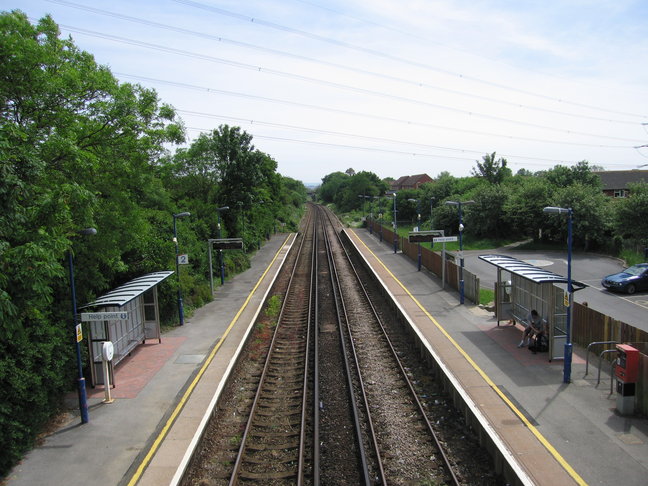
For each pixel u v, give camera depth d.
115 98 15.00
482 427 10.29
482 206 48.97
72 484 9.02
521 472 8.59
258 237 48.09
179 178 38.00
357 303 24.77
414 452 10.20
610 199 41.88
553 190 43.75
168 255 20.89
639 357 10.76
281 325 21.11
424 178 117.00
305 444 10.67
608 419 10.75
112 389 13.55
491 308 21.12
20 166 9.24
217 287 29.03
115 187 16.02
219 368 15.01
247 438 10.98
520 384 12.82
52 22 14.03
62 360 11.90
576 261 35.50
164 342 18.00
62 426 11.36
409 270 32.62
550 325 14.34
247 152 39.12
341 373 14.94
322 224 81.75
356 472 9.56
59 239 10.17
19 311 9.88
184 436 10.71
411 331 18.20
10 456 9.46
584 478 8.57
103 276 16.78
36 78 12.23
